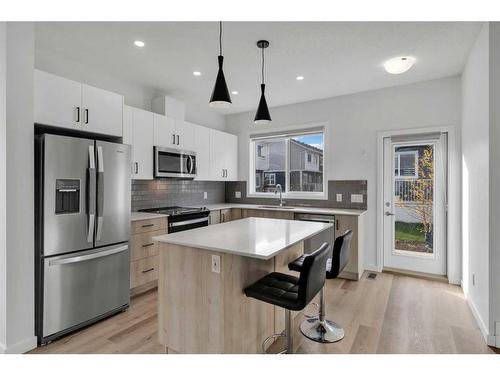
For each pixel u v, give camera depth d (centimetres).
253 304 196
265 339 208
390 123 379
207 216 396
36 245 214
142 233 301
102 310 248
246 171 512
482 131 231
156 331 231
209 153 450
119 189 261
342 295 305
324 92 400
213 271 174
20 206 198
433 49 272
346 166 412
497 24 208
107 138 294
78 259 228
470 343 213
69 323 225
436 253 361
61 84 232
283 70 325
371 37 251
